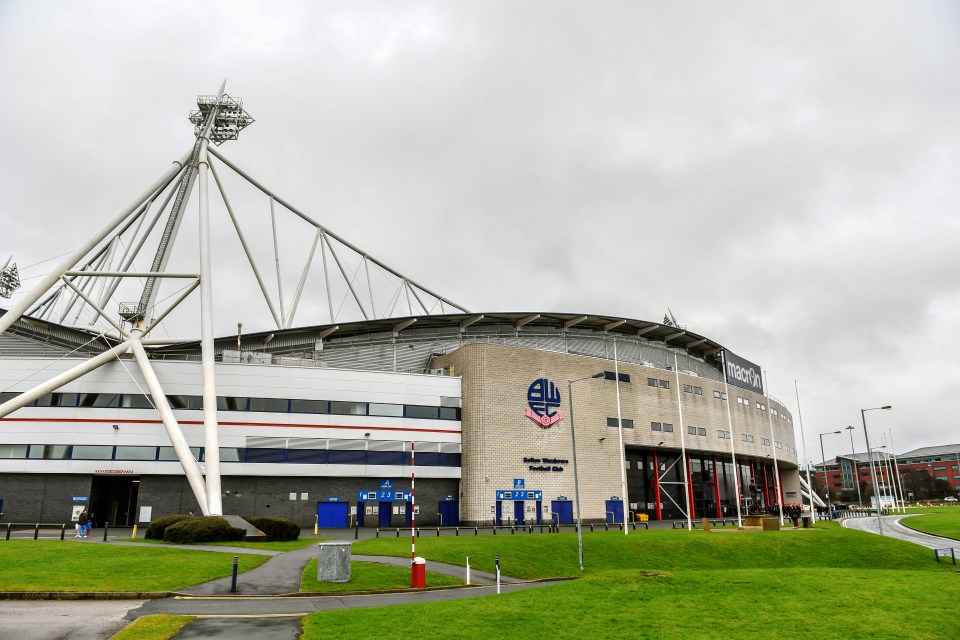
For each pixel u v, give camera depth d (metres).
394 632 17.02
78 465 53.69
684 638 17.50
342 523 58.53
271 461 56.94
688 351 92.81
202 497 45.91
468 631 17.36
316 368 60.19
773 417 104.88
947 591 25.11
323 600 22.58
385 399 62.28
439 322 76.44
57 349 70.12
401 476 61.41
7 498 52.91
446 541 40.66
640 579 26.16
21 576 23.98
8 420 53.94
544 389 68.19
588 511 67.94
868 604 22.42
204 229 56.12
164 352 70.81
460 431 64.94
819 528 57.84
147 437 54.91
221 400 56.88
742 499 96.75
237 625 18.08
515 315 76.44
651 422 76.44
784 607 21.67
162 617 18.45
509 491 63.44
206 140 66.88
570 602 21.75
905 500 182.50
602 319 79.62
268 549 35.59
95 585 22.94
